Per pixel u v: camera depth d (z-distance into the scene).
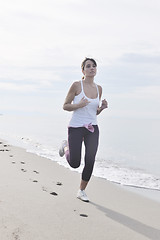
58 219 3.02
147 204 3.99
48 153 8.37
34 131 17.36
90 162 3.83
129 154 8.96
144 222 3.24
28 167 5.82
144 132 19.70
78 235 2.70
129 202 4.03
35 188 4.11
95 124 4.00
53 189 4.23
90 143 3.88
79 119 3.93
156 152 9.52
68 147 4.18
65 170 5.95
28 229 2.64
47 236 2.57
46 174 5.32
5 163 5.94
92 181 5.27
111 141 13.01
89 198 4.05
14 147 9.09
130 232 2.91
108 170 6.41
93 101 3.94
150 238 2.80
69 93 4.00
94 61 4.03
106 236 2.76
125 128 24.91
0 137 12.65
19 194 3.70
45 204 3.44
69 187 4.49
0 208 3.08
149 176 5.91
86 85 4.03
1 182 4.24
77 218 3.13
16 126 23.48
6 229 2.57
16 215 2.94
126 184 5.20
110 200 4.06
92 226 2.96
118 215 3.41
